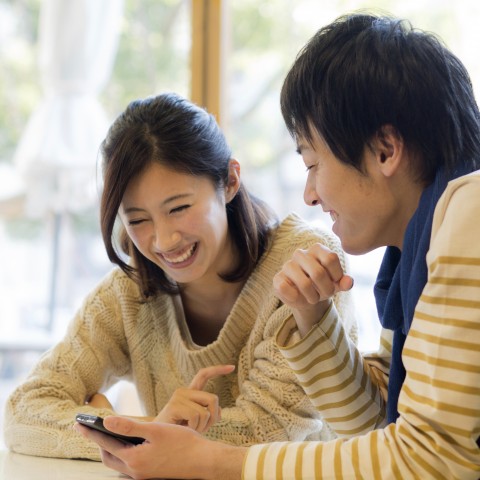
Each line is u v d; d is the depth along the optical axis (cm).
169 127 167
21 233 390
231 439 170
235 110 366
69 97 388
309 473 115
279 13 366
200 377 160
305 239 185
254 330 184
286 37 366
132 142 166
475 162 123
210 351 188
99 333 199
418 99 119
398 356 134
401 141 121
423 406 109
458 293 107
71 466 161
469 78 127
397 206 126
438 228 114
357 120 120
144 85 383
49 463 165
